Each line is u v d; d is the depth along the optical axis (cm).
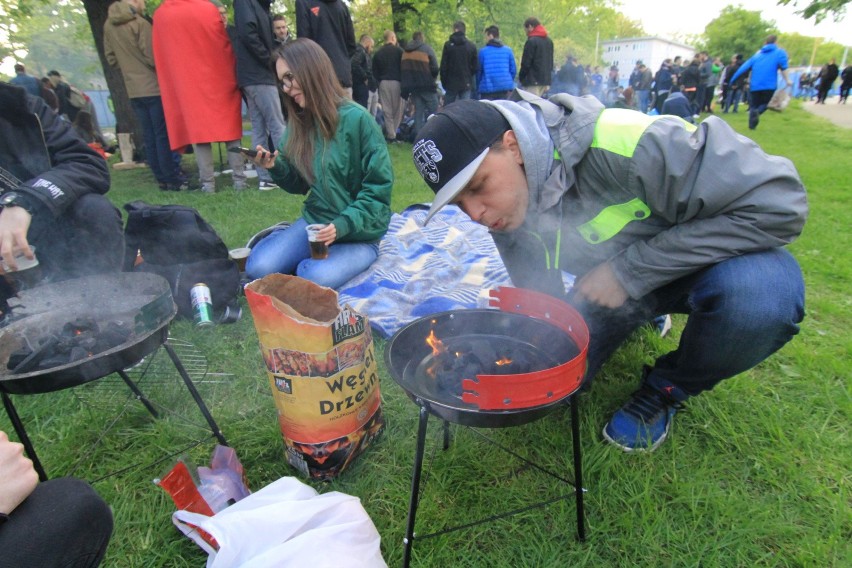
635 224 141
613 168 129
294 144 266
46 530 82
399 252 312
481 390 99
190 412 186
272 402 191
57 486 90
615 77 1741
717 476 151
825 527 133
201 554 133
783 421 169
